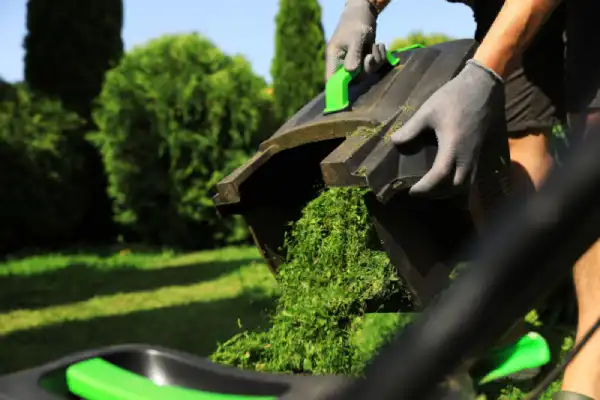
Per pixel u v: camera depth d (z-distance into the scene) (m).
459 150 1.41
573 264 0.47
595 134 0.46
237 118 10.40
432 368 0.48
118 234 11.42
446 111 1.43
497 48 1.44
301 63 13.46
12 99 10.45
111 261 8.75
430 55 1.94
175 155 10.27
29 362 3.86
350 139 1.64
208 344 3.99
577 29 1.67
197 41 10.78
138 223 10.57
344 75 1.89
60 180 10.34
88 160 11.16
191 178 10.38
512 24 1.43
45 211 10.26
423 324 0.49
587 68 1.67
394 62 1.99
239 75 10.59
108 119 10.38
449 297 0.50
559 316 3.27
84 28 11.62
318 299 2.04
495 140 1.52
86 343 4.26
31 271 7.96
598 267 1.60
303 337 2.02
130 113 10.27
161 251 10.05
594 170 0.44
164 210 10.46
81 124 10.99
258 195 2.10
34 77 11.58
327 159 1.55
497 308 0.47
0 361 3.88
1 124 9.95
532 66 1.79
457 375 0.50
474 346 0.48
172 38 10.84
